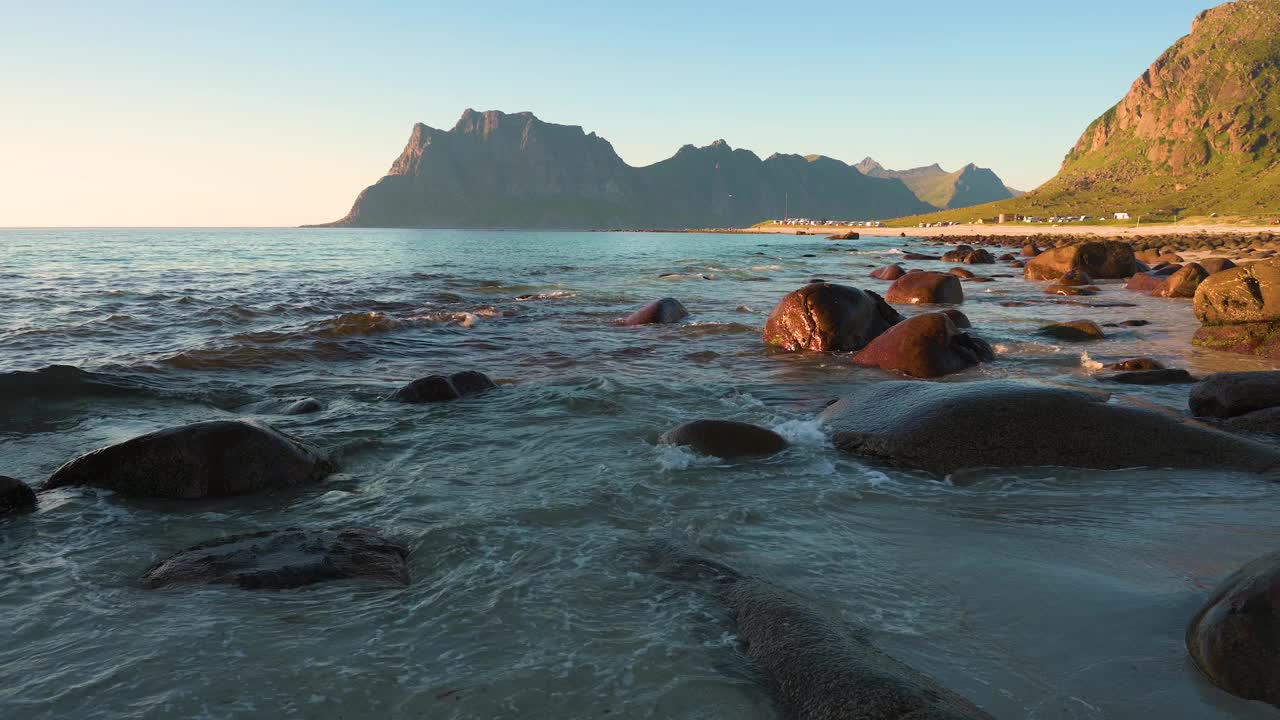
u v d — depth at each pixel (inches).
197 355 416.8
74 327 538.3
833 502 204.7
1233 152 7204.7
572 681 117.0
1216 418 293.1
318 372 403.2
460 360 445.1
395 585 150.5
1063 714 108.5
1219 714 107.7
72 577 153.9
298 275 1162.6
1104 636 129.8
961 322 561.3
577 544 171.6
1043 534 180.5
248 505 201.2
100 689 112.1
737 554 167.2
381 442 263.1
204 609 138.0
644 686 116.0
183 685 113.4
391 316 590.9
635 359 452.4
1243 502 204.1
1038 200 7628.0
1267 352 455.8
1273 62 7706.7
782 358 457.4
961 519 191.9
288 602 141.3
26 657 121.0
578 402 326.0
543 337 541.3
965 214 7524.6
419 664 121.0
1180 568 158.7
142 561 163.9
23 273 1126.4
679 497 206.7
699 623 135.7
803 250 2474.2
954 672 119.0
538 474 227.5
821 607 140.3
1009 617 137.2
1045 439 241.8
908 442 245.4
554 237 5821.9
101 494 205.6
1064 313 699.4
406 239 4594.0
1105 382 376.8
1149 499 207.5
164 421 292.7
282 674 117.0
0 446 255.0
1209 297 486.0
